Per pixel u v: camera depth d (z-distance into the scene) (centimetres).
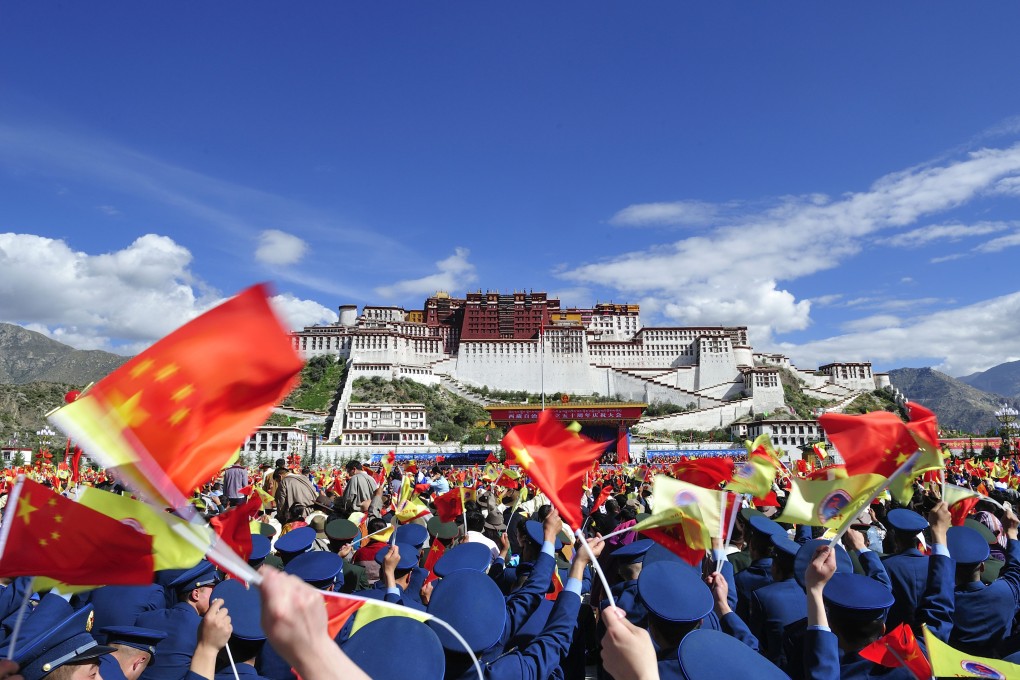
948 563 746
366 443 15238
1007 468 3147
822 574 539
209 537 297
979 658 566
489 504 1908
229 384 292
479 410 19250
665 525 672
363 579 1087
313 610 235
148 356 290
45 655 533
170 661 689
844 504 636
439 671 449
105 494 355
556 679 610
